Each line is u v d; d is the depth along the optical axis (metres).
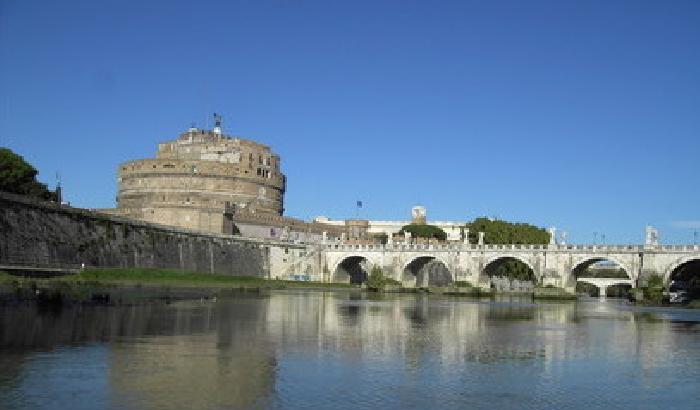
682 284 176.88
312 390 35.31
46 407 29.81
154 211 184.75
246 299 107.12
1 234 93.75
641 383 41.03
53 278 87.31
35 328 52.16
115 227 124.00
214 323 64.25
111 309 71.62
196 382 35.75
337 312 88.25
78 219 113.06
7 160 126.50
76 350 43.59
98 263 117.50
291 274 193.38
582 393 37.50
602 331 73.25
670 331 75.12
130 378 35.97
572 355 52.38
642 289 145.88
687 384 41.09
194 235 154.12
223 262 166.38
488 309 110.06
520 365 46.41
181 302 90.62
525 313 102.19
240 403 31.94
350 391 35.56
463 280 176.50
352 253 195.00
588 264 165.12
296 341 54.12
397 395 35.16
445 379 39.97
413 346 54.12
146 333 53.72
